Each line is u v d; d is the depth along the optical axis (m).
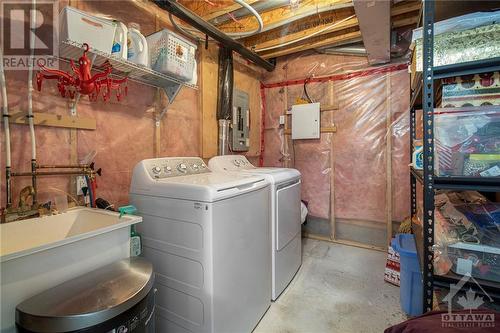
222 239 1.33
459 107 1.07
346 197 2.98
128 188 1.75
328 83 3.01
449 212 1.21
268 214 1.81
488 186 1.01
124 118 1.73
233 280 1.41
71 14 1.19
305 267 2.43
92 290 0.87
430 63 1.08
